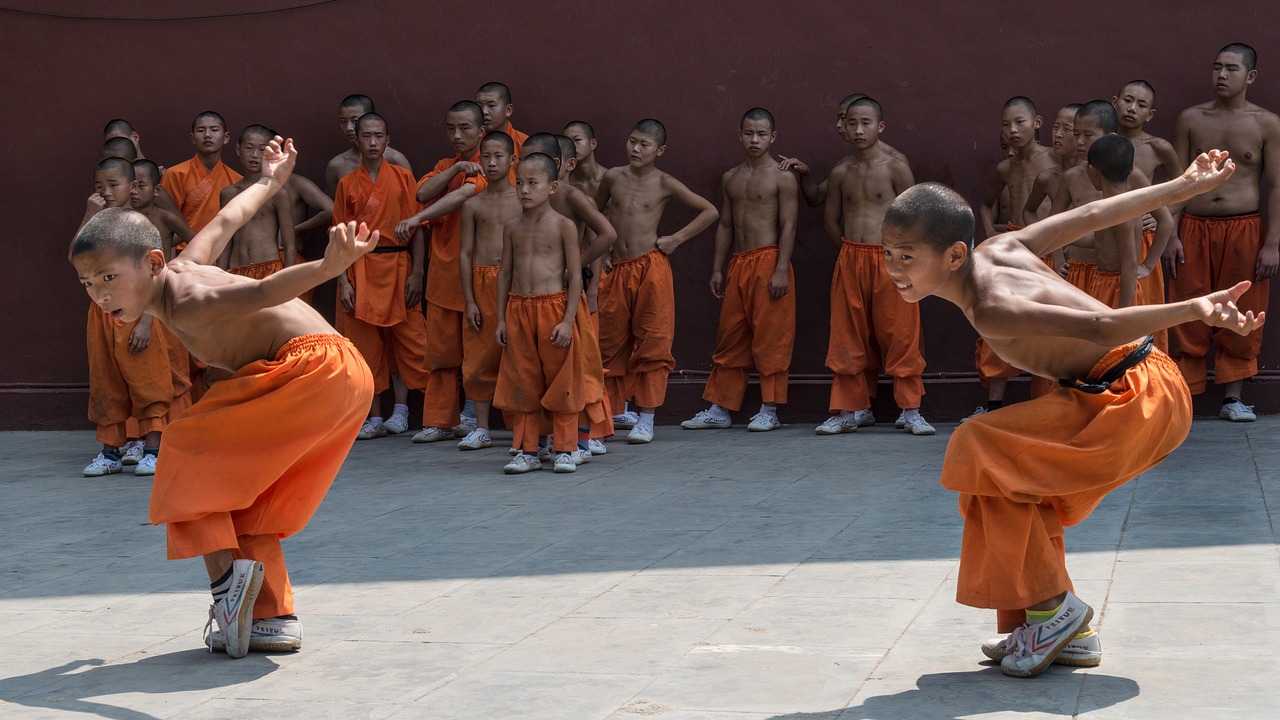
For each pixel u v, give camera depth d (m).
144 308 5.21
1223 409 11.92
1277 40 12.09
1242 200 11.81
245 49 13.79
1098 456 4.51
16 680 5.09
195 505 5.13
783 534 7.50
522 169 10.29
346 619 5.91
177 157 13.96
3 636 5.80
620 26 13.21
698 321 13.27
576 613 5.87
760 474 9.82
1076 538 7.02
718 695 4.60
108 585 6.81
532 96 13.40
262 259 12.65
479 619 5.82
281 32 13.73
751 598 6.03
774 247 12.47
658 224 13.20
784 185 12.37
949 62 12.70
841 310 12.16
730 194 12.66
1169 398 4.62
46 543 8.02
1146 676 4.66
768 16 12.95
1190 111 12.02
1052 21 12.52
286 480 5.36
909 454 10.61
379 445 12.30
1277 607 5.49
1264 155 11.77
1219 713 4.23
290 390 5.13
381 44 13.60
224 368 5.46
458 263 12.17
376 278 12.59
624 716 4.40
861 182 12.05
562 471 10.25
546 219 10.35
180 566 7.26
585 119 13.34
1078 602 4.69
